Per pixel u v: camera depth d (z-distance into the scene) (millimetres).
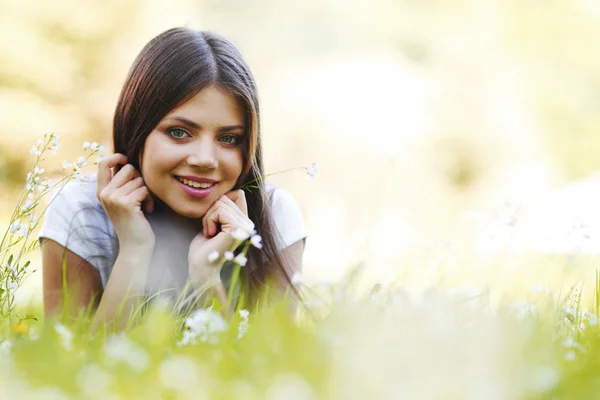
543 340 2348
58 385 1734
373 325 2316
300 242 3912
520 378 1910
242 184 3494
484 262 3752
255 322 2514
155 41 3311
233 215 3312
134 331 2367
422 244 5559
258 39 20859
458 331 2221
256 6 21172
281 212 3883
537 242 3922
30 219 3045
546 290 3027
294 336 2191
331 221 14805
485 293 2863
